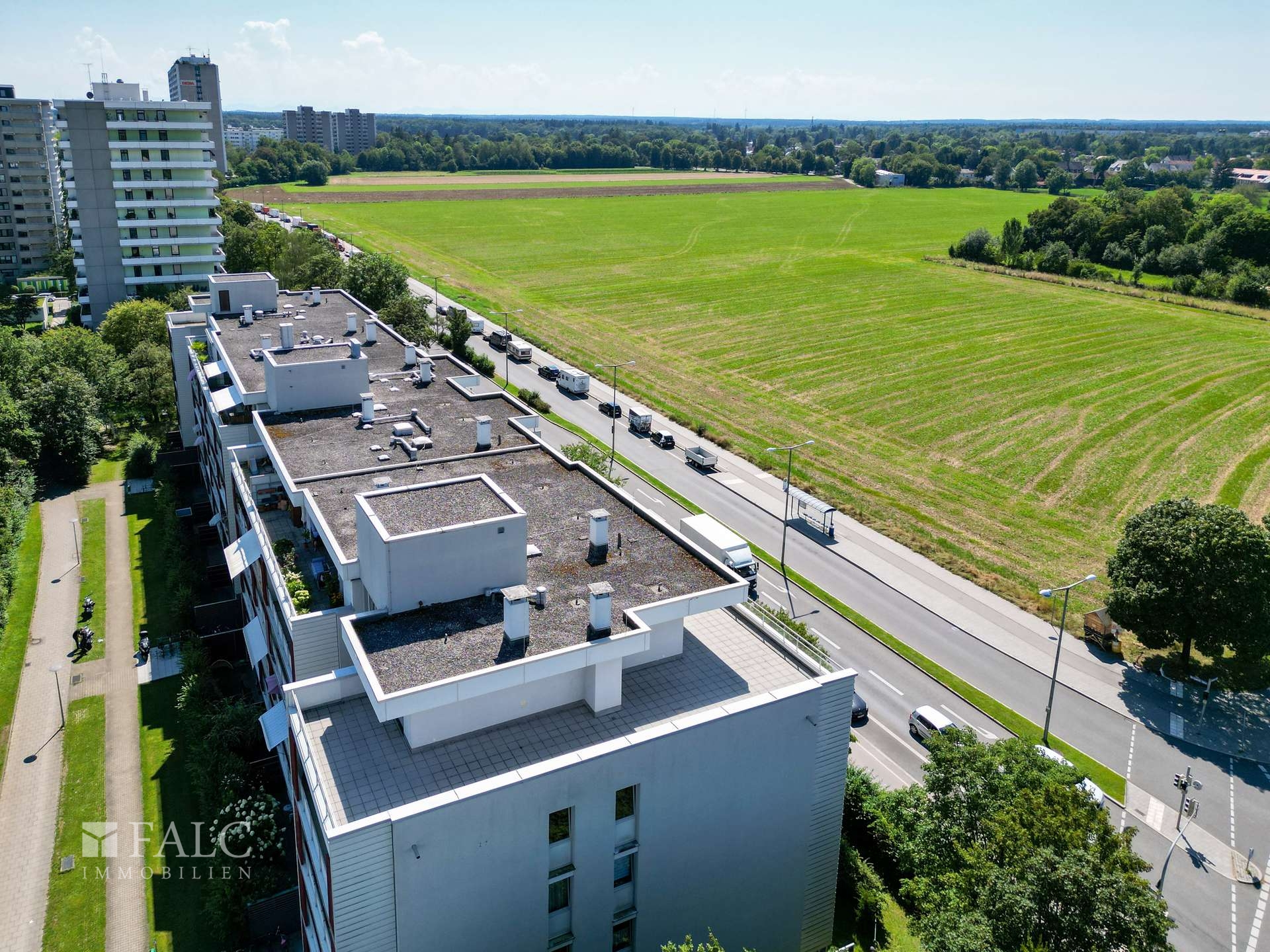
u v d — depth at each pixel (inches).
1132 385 4992.6
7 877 1841.8
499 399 2682.1
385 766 1268.5
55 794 2065.7
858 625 2736.2
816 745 1460.4
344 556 1616.6
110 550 3184.1
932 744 1704.0
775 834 1472.7
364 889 1101.7
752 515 3479.3
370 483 1963.6
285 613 1596.9
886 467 3964.1
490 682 1270.9
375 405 2568.9
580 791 1218.6
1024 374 5191.9
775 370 5300.2
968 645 2664.9
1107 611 2667.3
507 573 1526.8
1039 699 2428.6
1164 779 2148.1
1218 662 2600.9
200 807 2020.2
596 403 4697.3
